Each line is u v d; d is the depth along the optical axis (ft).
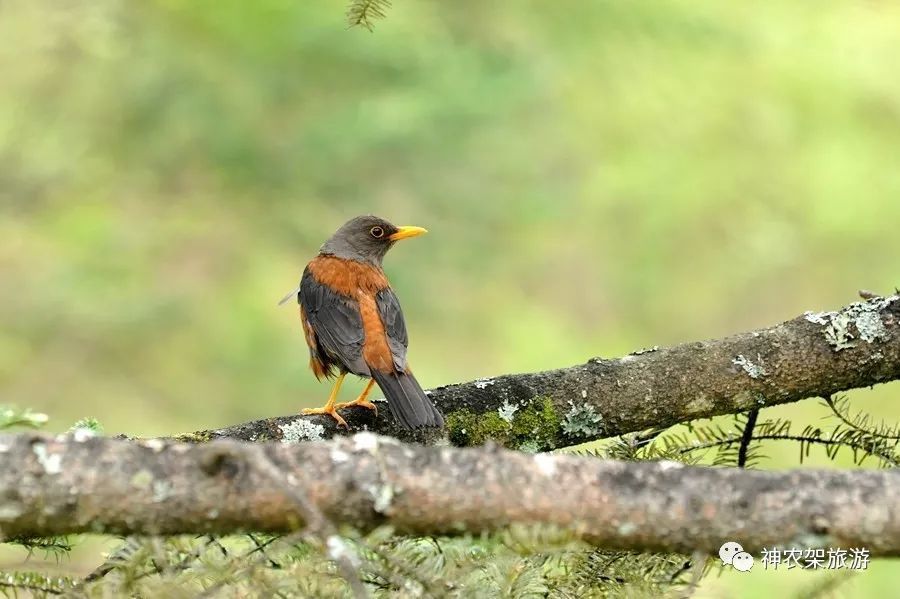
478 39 50.75
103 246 50.16
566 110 51.31
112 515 14.44
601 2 50.55
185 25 50.57
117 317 49.06
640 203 51.67
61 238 50.55
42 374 47.96
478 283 51.26
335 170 50.83
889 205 51.19
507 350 50.11
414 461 14.79
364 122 48.78
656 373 23.25
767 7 52.31
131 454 14.58
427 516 14.69
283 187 51.11
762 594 28.30
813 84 51.80
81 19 50.85
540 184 51.19
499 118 50.16
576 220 52.21
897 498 14.47
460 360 49.96
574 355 50.06
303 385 48.19
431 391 23.26
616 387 23.12
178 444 14.78
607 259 52.54
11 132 51.93
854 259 51.31
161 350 48.65
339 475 14.64
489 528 14.70
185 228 50.93
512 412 22.91
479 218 51.42
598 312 51.83
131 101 51.47
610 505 14.64
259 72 49.85
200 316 49.60
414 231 31.60
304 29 48.91
